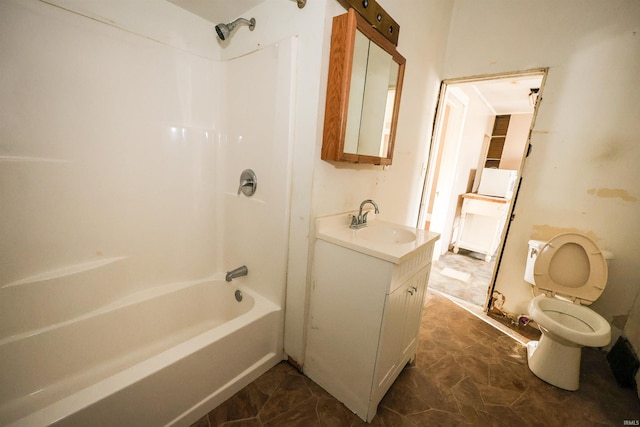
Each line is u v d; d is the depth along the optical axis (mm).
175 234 1585
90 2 1126
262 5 1276
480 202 3400
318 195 1241
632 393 1408
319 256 1277
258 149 1413
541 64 1765
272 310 1399
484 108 3504
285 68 1185
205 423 1113
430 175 2373
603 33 1561
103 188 1283
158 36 1346
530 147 1861
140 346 1440
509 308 2084
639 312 1570
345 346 1218
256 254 1531
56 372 1177
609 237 1678
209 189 1680
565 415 1261
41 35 1034
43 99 1072
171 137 1481
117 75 1248
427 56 1864
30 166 1076
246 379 1316
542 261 1716
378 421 1178
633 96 1522
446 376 1463
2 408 1052
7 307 1068
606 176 1645
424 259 1321
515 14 1816
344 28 1036
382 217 1843
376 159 1441
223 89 1585
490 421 1211
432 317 2051
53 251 1178
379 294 1065
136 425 927
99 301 1321
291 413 1191
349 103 1195
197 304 1675
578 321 1577
